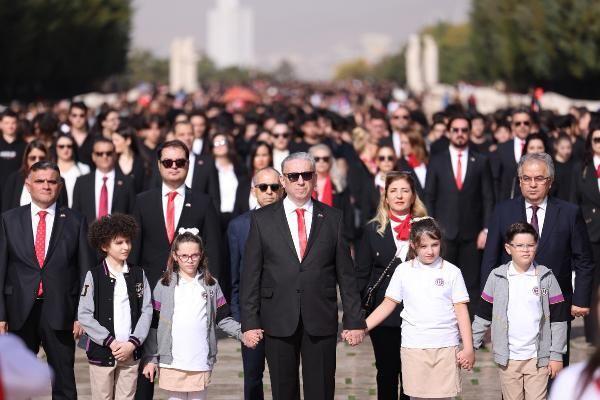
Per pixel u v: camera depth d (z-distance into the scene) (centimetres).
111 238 1806
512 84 12638
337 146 3934
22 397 676
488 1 13675
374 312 1803
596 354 691
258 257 1784
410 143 2998
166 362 1814
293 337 1784
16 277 1956
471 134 3866
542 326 1783
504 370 1798
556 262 1997
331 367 1791
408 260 1803
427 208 2745
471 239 2733
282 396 1797
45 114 3534
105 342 1803
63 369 1967
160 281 1836
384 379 1925
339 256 1786
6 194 2664
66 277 1959
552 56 10644
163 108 5794
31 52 11475
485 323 1822
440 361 1762
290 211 1789
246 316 1783
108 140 2678
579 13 10038
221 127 4328
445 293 1762
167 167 2156
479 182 2739
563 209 2003
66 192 2752
